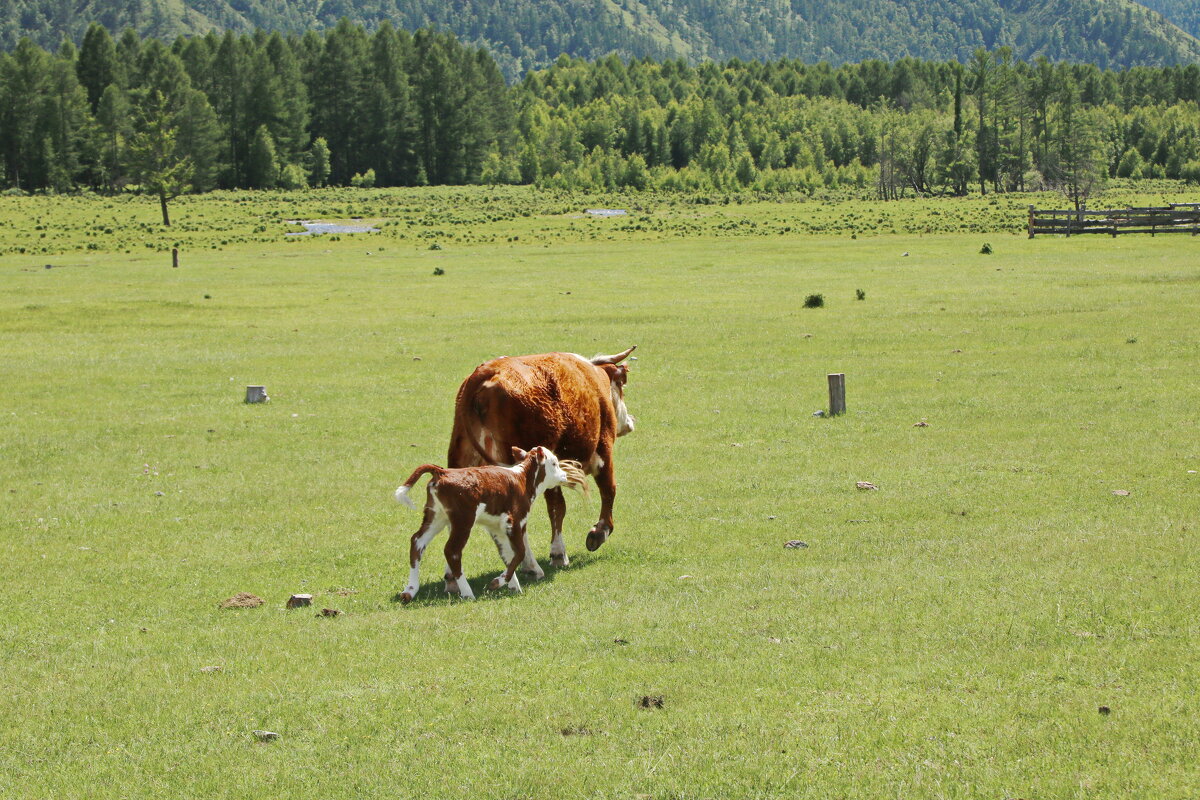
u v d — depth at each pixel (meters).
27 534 15.00
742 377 27.58
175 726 8.05
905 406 23.30
